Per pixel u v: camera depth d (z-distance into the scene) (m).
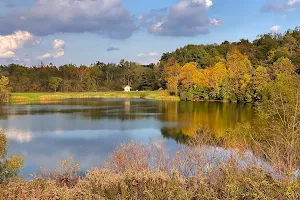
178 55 102.94
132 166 10.11
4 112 42.62
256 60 77.94
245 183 6.23
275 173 7.40
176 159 10.33
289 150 8.04
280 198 5.43
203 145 11.47
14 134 24.95
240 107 51.12
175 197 6.59
